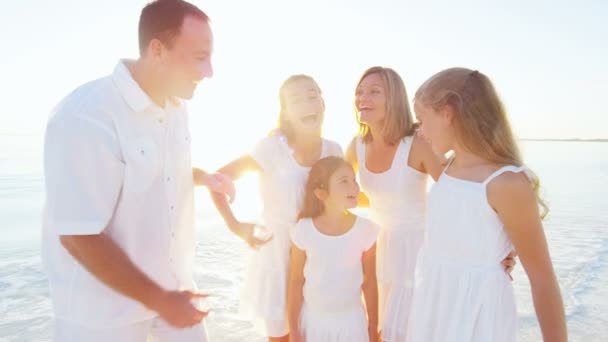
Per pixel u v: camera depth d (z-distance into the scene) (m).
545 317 1.71
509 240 1.85
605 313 5.41
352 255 2.71
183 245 2.32
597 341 4.69
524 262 1.77
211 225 10.27
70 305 1.94
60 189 1.67
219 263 7.21
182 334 2.35
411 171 2.75
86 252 1.71
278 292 2.89
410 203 2.80
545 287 1.71
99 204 1.75
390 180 2.81
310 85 2.85
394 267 2.85
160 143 2.03
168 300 1.73
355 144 3.18
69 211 1.67
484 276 1.84
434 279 2.01
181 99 2.23
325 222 2.74
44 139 1.72
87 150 1.70
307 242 2.73
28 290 5.95
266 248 2.91
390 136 2.78
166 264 2.16
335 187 2.63
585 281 6.58
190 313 1.74
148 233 2.05
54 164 1.67
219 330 4.73
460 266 1.91
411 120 2.84
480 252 1.84
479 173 1.85
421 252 2.18
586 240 9.12
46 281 6.31
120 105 1.85
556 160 39.88
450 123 1.93
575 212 12.49
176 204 2.19
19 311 5.27
